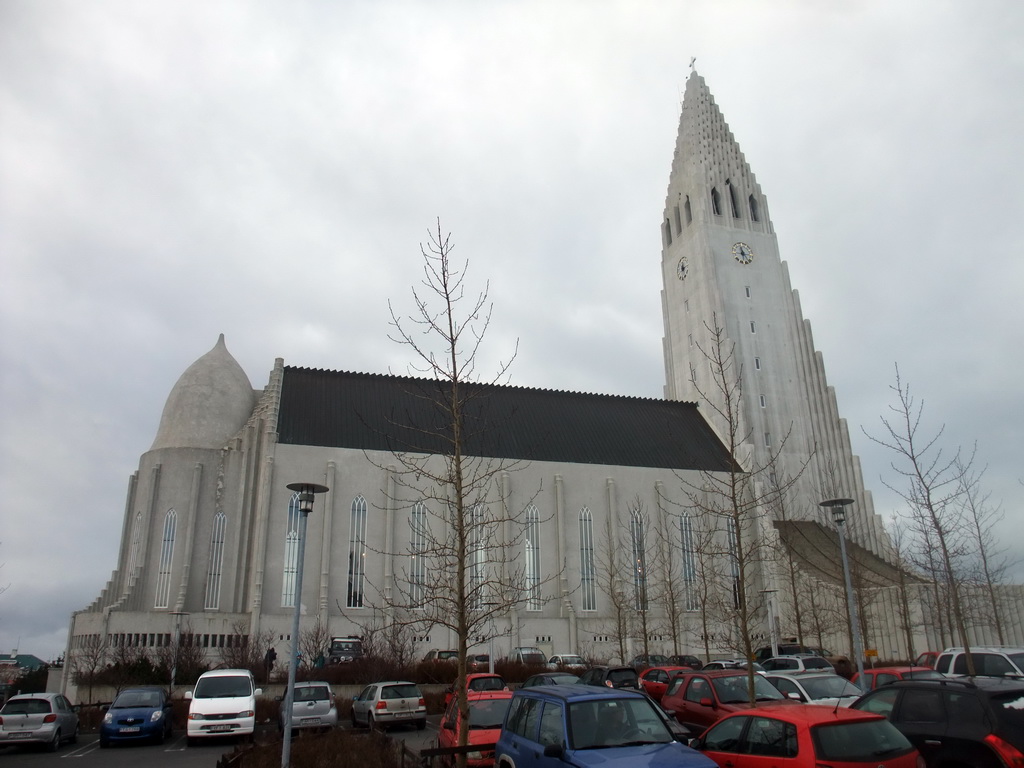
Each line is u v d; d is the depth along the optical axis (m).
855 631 25.41
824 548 70.19
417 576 56.38
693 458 71.75
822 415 84.25
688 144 94.88
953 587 24.69
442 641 54.94
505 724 14.57
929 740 12.85
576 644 58.72
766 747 11.60
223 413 66.88
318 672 41.53
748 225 91.44
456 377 17.78
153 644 51.88
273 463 57.75
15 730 25.39
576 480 65.44
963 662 23.61
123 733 26.95
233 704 26.69
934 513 25.58
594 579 63.28
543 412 71.38
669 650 60.16
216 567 59.88
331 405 63.56
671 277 95.31
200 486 61.19
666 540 62.31
